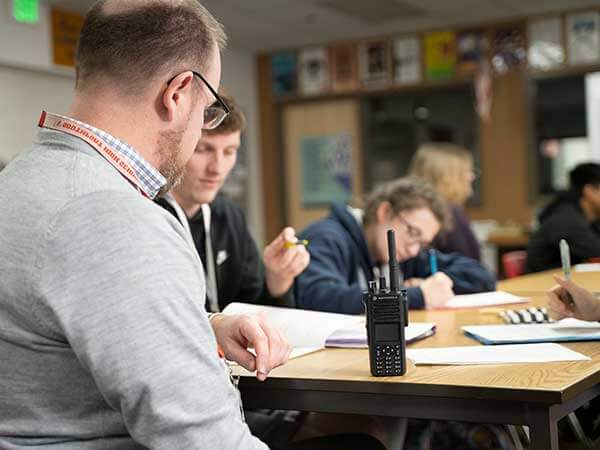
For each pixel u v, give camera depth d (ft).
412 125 25.99
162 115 3.49
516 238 19.70
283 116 27.07
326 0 20.47
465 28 23.84
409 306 6.97
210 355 3.10
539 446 3.68
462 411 3.85
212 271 7.14
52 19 20.18
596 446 5.97
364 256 8.28
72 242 3.01
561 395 3.58
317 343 5.09
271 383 4.29
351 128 26.05
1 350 3.14
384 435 6.11
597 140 23.47
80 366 3.11
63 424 3.15
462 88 24.30
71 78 21.15
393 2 20.90
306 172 26.91
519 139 23.47
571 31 22.56
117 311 2.94
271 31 23.77
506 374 4.01
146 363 2.92
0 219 3.15
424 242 8.06
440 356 4.53
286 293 6.89
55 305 2.96
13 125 19.49
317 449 4.97
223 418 3.06
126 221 3.05
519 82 23.34
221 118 3.90
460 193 12.78
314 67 26.12
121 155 3.41
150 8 3.47
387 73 25.03
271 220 27.30
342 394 4.15
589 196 13.42
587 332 5.13
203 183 6.67
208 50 3.61
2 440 3.14
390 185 8.36
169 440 2.95
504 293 8.01
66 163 3.26
